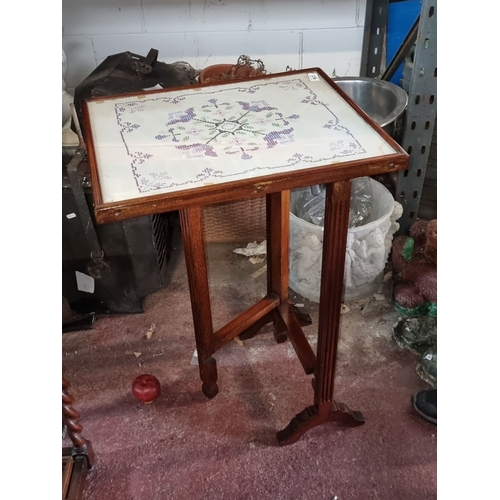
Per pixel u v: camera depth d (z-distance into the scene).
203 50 1.83
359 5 1.77
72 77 1.83
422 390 1.31
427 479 1.13
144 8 1.72
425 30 1.39
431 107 1.51
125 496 1.12
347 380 1.35
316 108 0.99
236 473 1.15
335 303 1.00
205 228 1.75
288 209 1.22
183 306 1.60
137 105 1.02
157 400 1.32
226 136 0.90
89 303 1.55
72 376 1.39
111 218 0.74
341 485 1.12
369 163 0.81
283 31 1.81
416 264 1.54
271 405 1.29
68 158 1.39
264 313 1.34
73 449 1.13
